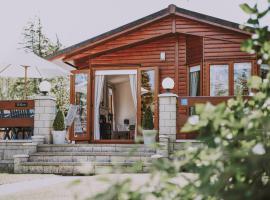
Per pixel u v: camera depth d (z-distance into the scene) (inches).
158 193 85.4
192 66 522.9
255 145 75.9
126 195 78.6
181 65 526.6
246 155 76.2
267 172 83.0
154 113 517.3
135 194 78.7
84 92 542.6
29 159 429.4
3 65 499.5
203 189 77.2
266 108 92.2
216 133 85.3
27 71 546.3
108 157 423.5
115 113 660.1
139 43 537.3
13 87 1230.9
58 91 1071.0
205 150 79.3
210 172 76.0
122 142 524.4
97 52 542.6
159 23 526.0
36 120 454.0
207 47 507.8
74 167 405.1
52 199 267.7
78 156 425.7
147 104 524.7
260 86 93.3
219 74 502.9
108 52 546.9
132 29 527.8
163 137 421.1
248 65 492.7
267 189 75.4
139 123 521.7
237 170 75.5
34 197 276.7
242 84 491.8
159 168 80.7
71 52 544.1
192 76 522.3
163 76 530.0
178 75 525.7
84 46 540.7
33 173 410.9
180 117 438.0
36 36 1384.1
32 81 1146.0
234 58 498.6
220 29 505.4
